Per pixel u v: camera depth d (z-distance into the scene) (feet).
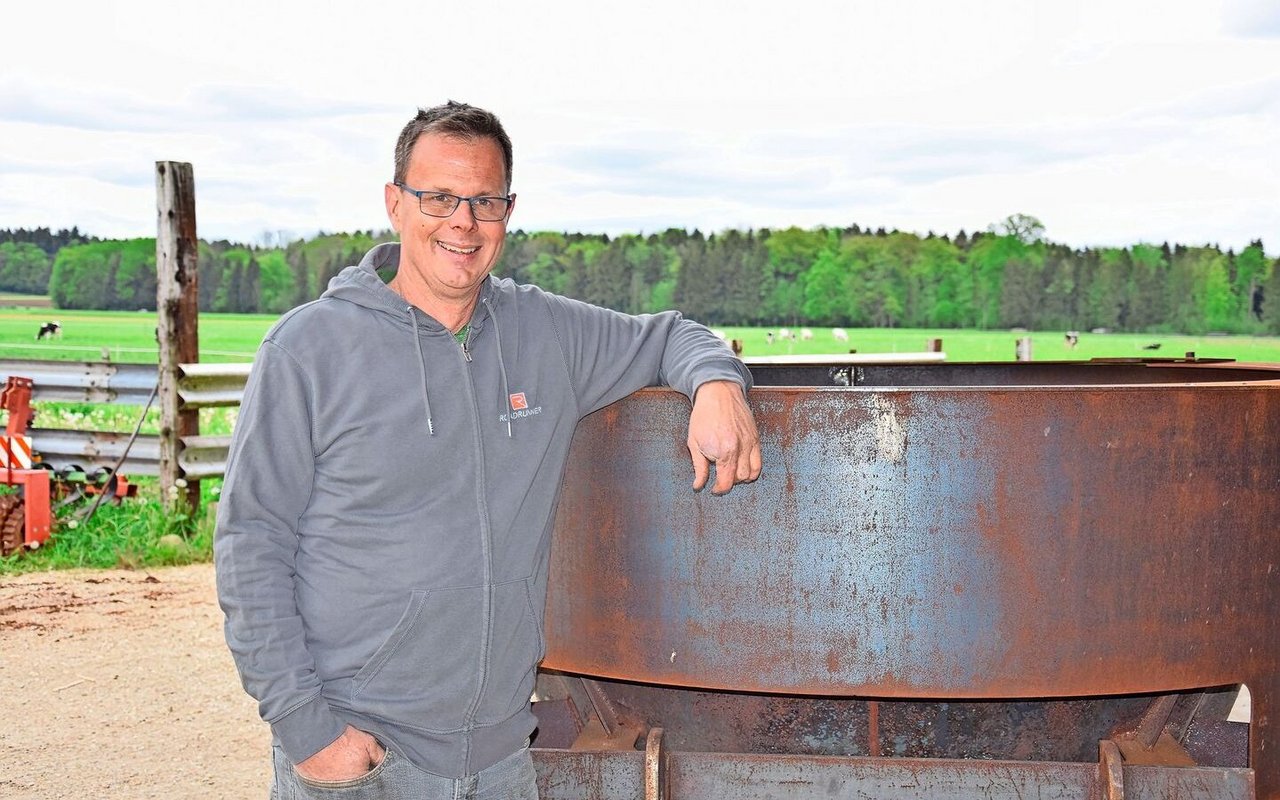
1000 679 6.21
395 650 6.02
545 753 6.94
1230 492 6.38
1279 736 6.63
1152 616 6.26
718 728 7.96
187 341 25.68
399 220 6.32
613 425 6.75
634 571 6.70
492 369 6.24
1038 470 6.11
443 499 6.05
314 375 5.92
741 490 6.42
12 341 129.08
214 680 16.40
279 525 5.97
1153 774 6.37
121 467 27.35
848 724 7.73
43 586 22.17
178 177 25.31
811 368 10.79
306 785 6.09
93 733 14.17
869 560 6.25
